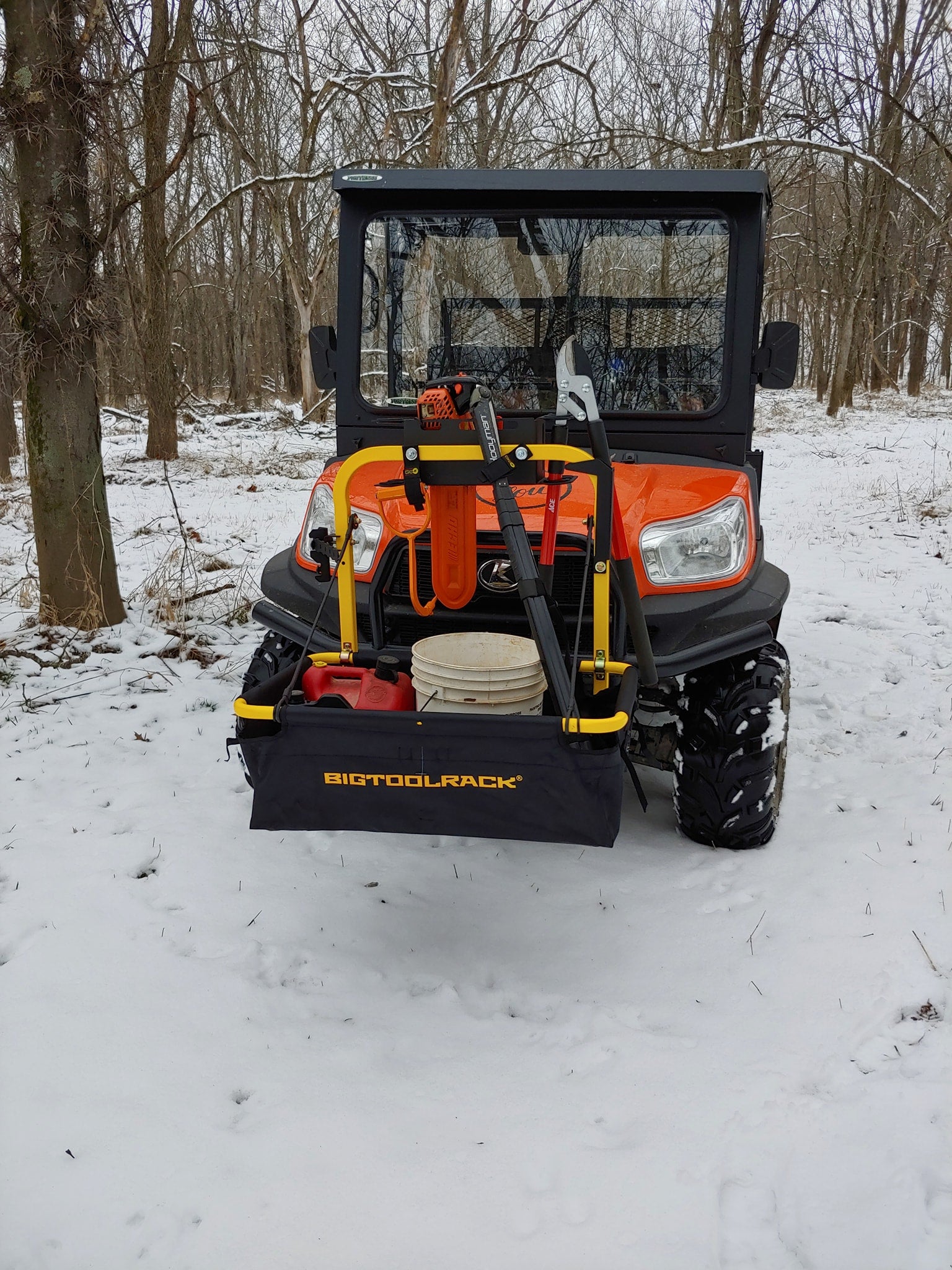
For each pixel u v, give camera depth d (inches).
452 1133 84.2
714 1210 75.2
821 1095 88.0
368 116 589.6
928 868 124.0
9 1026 96.3
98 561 227.9
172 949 110.4
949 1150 80.4
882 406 1177.4
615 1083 90.0
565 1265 71.1
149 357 593.3
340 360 147.6
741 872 126.7
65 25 196.5
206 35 490.0
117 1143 82.4
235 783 155.2
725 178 132.7
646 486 127.3
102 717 181.9
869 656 222.2
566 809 90.7
